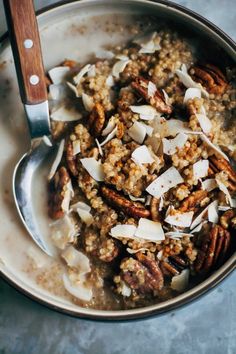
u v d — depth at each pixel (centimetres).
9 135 36
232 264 33
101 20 37
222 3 38
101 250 34
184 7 36
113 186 35
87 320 33
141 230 34
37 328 36
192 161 34
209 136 35
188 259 34
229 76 36
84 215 34
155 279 34
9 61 37
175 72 36
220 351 36
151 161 34
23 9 32
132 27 37
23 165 36
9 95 37
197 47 37
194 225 34
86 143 35
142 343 36
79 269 35
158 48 36
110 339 36
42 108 34
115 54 37
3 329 36
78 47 37
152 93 35
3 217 36
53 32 37
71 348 36
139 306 34
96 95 35
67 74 36
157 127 35
